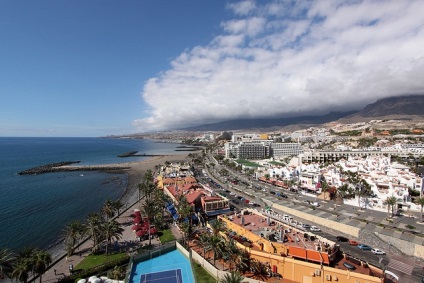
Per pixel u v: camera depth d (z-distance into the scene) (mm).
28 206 140375
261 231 69562
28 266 57250
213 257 70875
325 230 97750
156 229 95250
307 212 112500
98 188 186750
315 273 55875
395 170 156875
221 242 64688
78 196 163625
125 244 87188
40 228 109312
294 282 57781
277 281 57344
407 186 129625
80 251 83625
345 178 150125
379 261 72500
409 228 92375
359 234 90250
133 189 182750
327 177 155250
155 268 66125
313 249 59875
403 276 65250
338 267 57062
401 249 79688
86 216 124750
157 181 169000
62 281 63750
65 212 131000
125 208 131000
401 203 113938
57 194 168250
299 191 152750
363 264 58062
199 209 106562
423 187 130625
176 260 70188
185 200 101438
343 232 95000
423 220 100188
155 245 84750
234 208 120938
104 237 80125
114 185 197000
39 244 94062
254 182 186250
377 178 143625
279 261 59812
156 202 113188
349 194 127812
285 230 72062
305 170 180375
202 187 139875
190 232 88312
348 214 109375
